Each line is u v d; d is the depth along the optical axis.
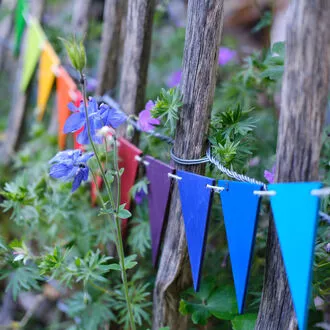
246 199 0.92
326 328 1.46
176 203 1.20
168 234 1.24
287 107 0.85
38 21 2.09
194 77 1.10
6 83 2.79
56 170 1.13
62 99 1.66
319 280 1.19
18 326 1.88
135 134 1.45
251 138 1.27
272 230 0.95
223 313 1.27
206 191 1.02
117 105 1.52
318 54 0.80
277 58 1.29
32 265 1.49
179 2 2.69
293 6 0.81
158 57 2.43
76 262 1.27
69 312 1.51
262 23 1.69
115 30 1.66
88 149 1.47
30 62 1.93
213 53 1.08
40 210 1.56
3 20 2.48
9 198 1.48
